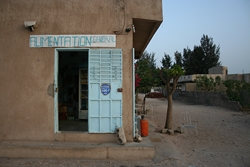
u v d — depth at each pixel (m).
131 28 6.29
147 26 7.29
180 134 9.30
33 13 6.36
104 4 6.34
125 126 6.24
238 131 9.98
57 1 6.34
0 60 6.33
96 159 5.77
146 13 6.38
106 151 5.77
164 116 14.60
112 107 6.23
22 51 6.32
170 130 9.23
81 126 8.02
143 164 5.55
